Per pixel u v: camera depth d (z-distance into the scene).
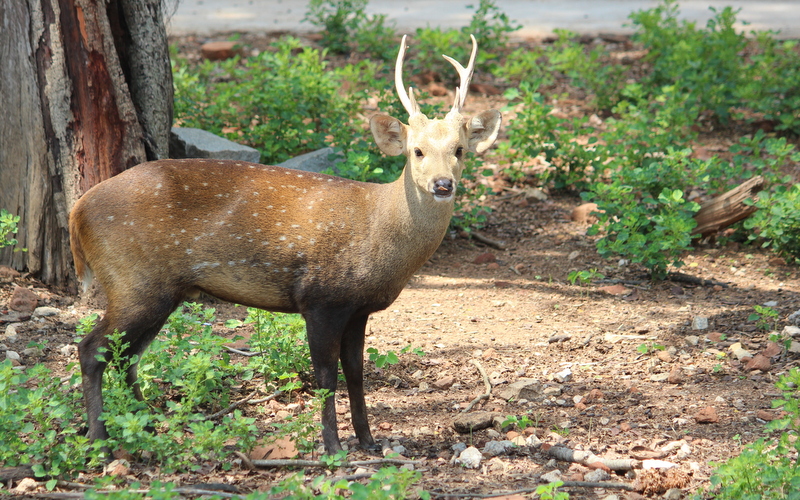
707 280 13.47
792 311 12.03
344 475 7.75
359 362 8.48
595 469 8.02
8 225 11.27
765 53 22.88
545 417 9.38
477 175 18.25
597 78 21.73
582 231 15.88
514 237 15.77
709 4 35.53
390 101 17.34
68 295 11.95
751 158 15.87
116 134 11.62
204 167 8.25
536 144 18.11
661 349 10.97
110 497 6.14
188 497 7.16
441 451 8.56
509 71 23.16
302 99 17.61
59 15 11.27
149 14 12.09
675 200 13.25
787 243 13.92
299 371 9.98
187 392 8.36
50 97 11.42
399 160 15.39
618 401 9.72
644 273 14.05
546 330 11.95
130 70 12.12
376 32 25.31
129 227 7.94
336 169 15.25
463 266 14.56
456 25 30.17
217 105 17.44
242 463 8.01
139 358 8.34
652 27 24.56
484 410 9.56
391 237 7.90
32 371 7.94
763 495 6.82
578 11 34.06
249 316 10.19
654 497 7.50
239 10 33.16
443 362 10.93
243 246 8.01
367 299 8.04
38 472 7.11
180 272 8.05
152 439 7.41
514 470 8.05
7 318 11.06
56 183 11.71
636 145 16.50
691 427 8.98
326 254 7.95
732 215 14.40
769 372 10.23
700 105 20.42
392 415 9.47
